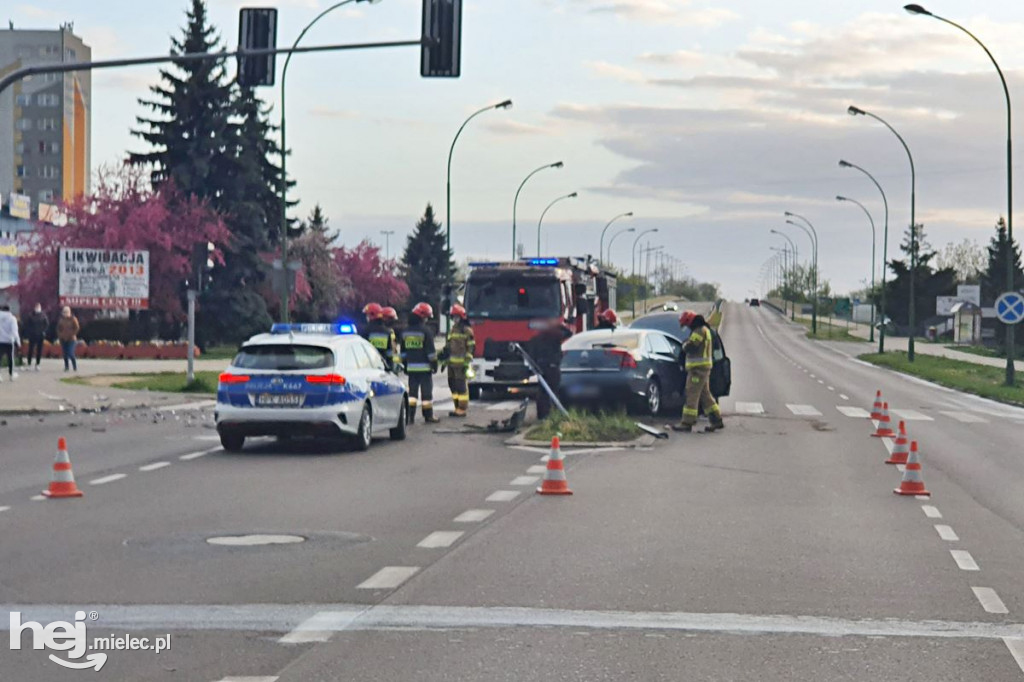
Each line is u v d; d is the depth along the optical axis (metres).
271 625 8.31
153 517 13.27
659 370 27.78
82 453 20.22
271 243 79.00
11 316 38.03
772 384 44.91
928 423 28.39
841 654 7.67
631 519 13.27
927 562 10.95
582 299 36.66
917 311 142.00
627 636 8.08
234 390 20.00
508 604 9.01
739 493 15.55
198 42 74.06
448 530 12.45
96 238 70.38
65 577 9.91
